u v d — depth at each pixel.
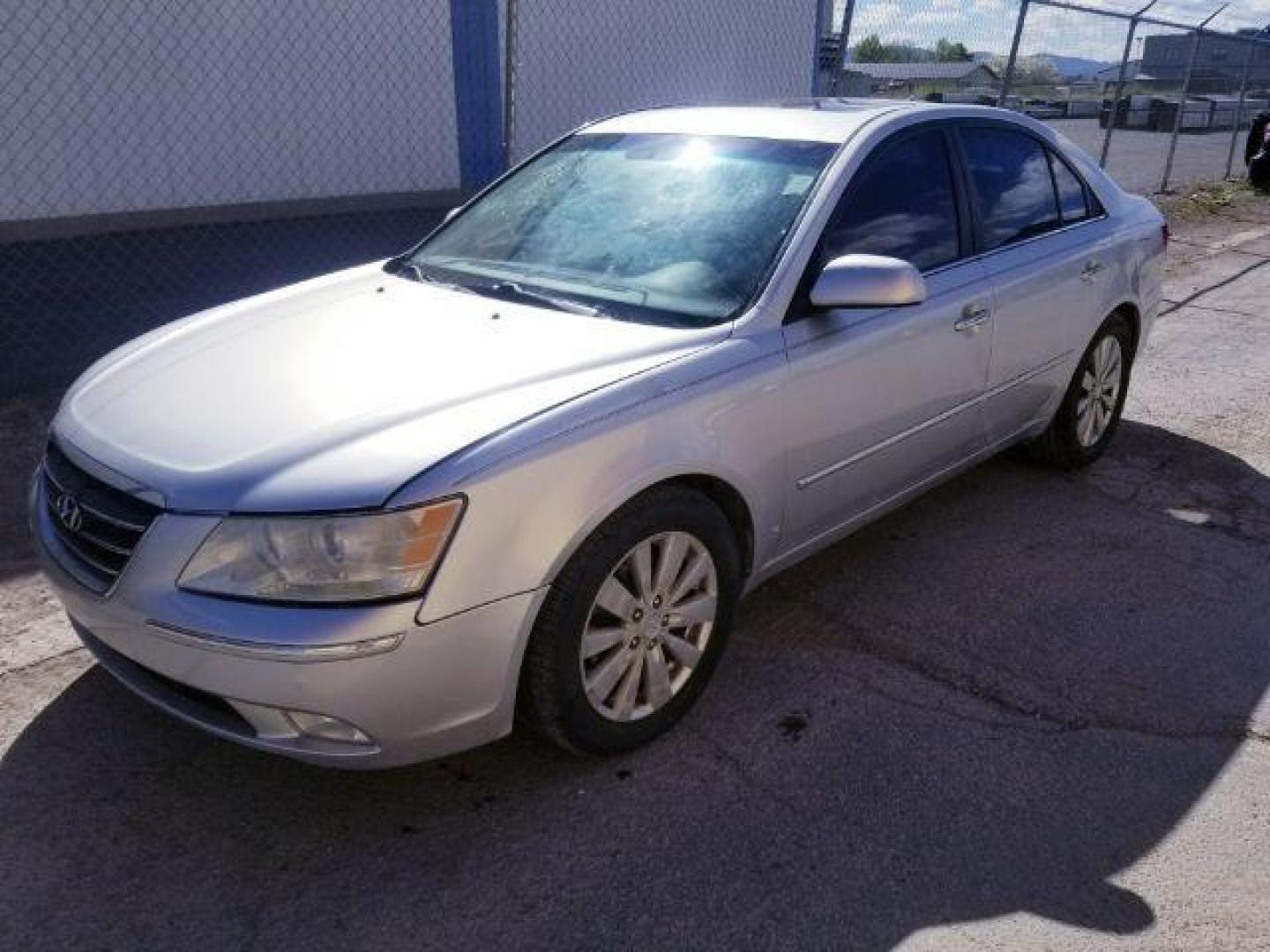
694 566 2.95
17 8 6.78
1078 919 2.41
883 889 2.48
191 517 2.39
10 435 5.17
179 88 7.55
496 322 3.12
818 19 10.74
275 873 2.50
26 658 3.34
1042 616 3.75
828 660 3.43
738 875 2.52
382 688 2.36
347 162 8.48
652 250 3.41
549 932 2.35
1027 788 2.85
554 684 2.65
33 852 2.54
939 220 3.86
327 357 2.93
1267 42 16.34
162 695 2.61
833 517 3.56
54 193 7.17
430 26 8.64
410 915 2.39
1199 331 7.96
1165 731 3.12
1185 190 15.67
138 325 6.62
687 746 2.98
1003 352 4.11
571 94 9.66
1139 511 4.68
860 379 3.39
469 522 2.39
